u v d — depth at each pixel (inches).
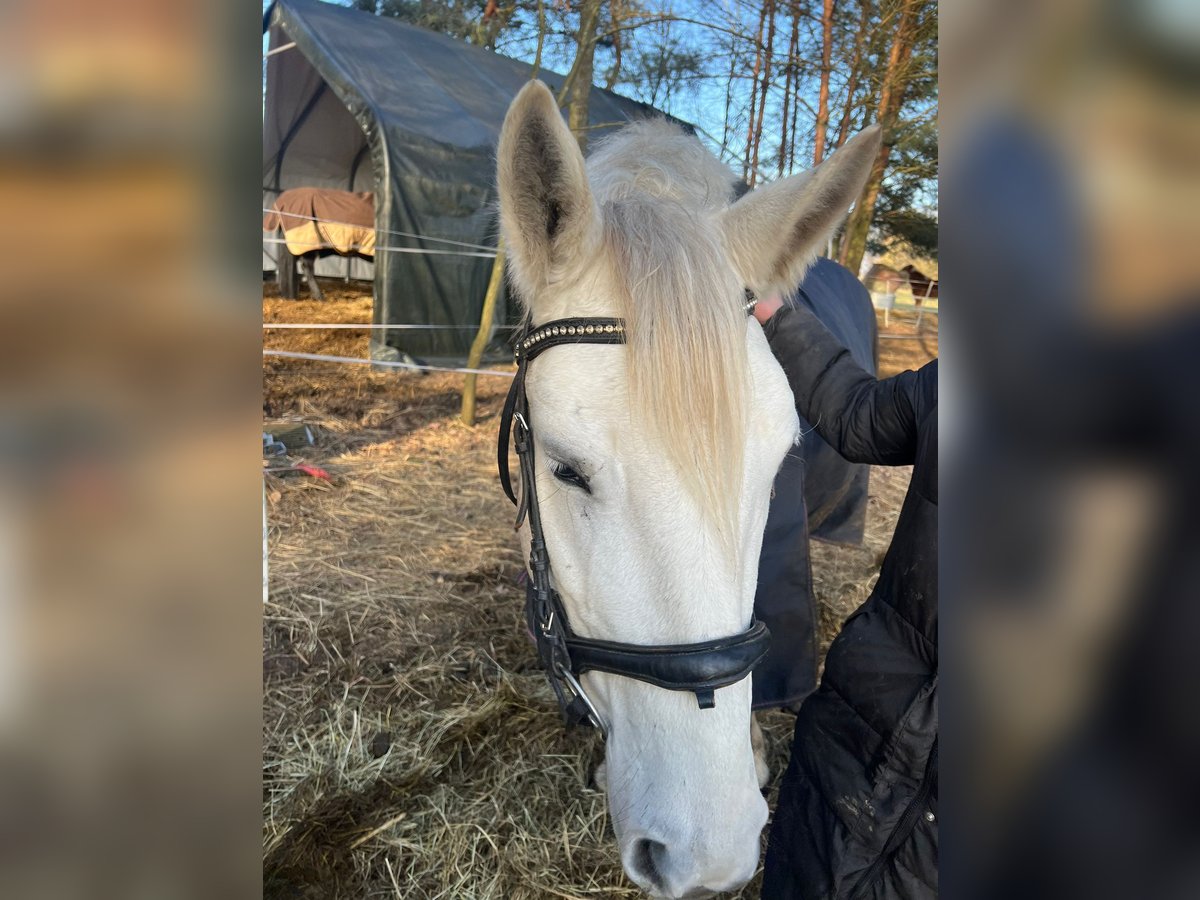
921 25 215.0
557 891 69.9
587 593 45.4
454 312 259.1
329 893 68.5
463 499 164.1
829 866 54.4
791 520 72.8
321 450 186.2
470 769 84.3
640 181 54.7
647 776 42.8
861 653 55.0
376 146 231.9
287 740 86.9
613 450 42.7
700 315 41.8
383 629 111.6
